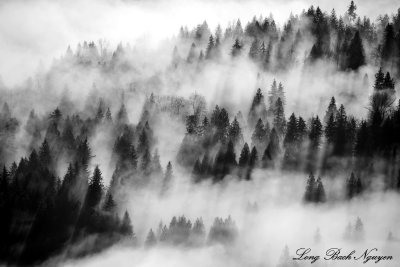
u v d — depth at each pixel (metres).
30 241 100.19
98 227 101.00
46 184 109.25
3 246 99.50
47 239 100.38
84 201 106.44
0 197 104.44
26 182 109.19
